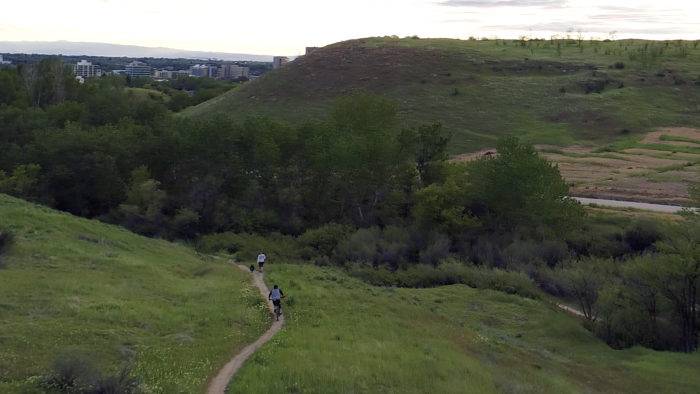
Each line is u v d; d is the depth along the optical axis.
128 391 11.47
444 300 35.44
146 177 55.56
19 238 27.67
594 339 30.84
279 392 13.06
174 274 28.47
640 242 43.78
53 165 54.66
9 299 17.88
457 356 19.27
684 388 22.50
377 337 19.75
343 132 59.09
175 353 15.24
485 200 49.12
